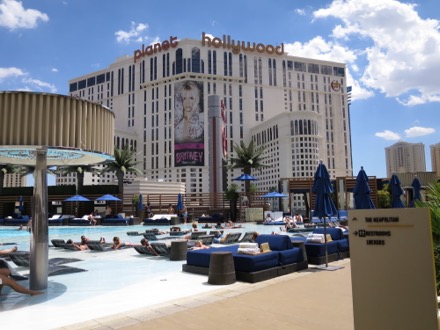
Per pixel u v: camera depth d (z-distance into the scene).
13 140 6.15
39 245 7.19
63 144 6.47
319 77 139.75
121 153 38.44
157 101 125.12
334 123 138.75
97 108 7.13
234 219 34.12
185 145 116.88
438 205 4.37
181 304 5.97
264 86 130.88
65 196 38.62
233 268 7.71
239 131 124.88
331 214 9.99
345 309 5.54
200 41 124.81
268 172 116.69
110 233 24.06
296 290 6.85
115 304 6.32
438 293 3.89
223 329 4.70
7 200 39.38
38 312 5.89
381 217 3.26
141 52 130.12
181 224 32.00
